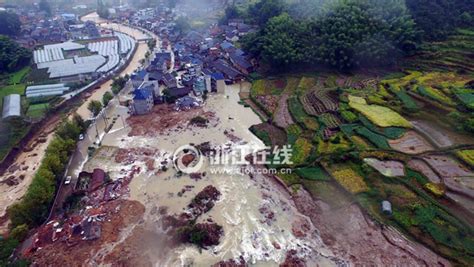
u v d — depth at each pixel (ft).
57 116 294.05
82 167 222.48
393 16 337.31
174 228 171.42
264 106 291.79
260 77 354.54
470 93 245.24
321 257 154.71
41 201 175.22
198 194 191.21
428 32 339.36
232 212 181.16
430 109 244.01
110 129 268.21
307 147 226.99
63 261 154.20
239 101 311.27
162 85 347.15
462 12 349.61
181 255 157.17
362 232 165.17
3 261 150.30
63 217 179.52
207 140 248.52
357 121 244.63
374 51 315.99
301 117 263.70
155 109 297.53
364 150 210.38
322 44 338.75
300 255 155.84
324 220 174.09
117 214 181.16
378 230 164.86
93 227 168.25
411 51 328.90
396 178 187.01
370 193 181.27
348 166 202.90
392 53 326.03
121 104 309.63
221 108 298.35
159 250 160.15
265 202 187.73
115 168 220.02
